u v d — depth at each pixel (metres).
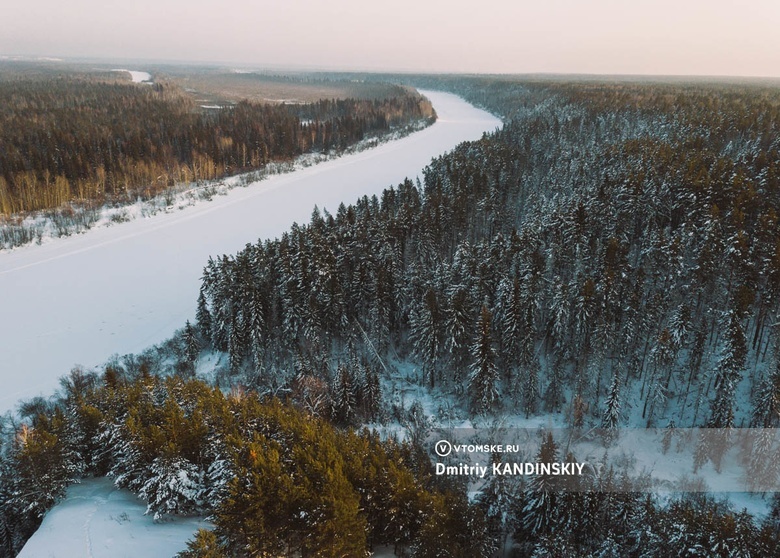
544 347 61.62
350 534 28.12
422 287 64.31
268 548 27.45
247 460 31.95
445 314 59.25
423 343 59.34
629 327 54.28
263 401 52.53
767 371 52.12
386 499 32.28
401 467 35.81
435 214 79.44
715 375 53.25
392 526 32.12
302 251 65.38
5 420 53.06
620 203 71.56
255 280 65.19
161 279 89.06
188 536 32.97
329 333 64.75
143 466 36.56
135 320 75.88
